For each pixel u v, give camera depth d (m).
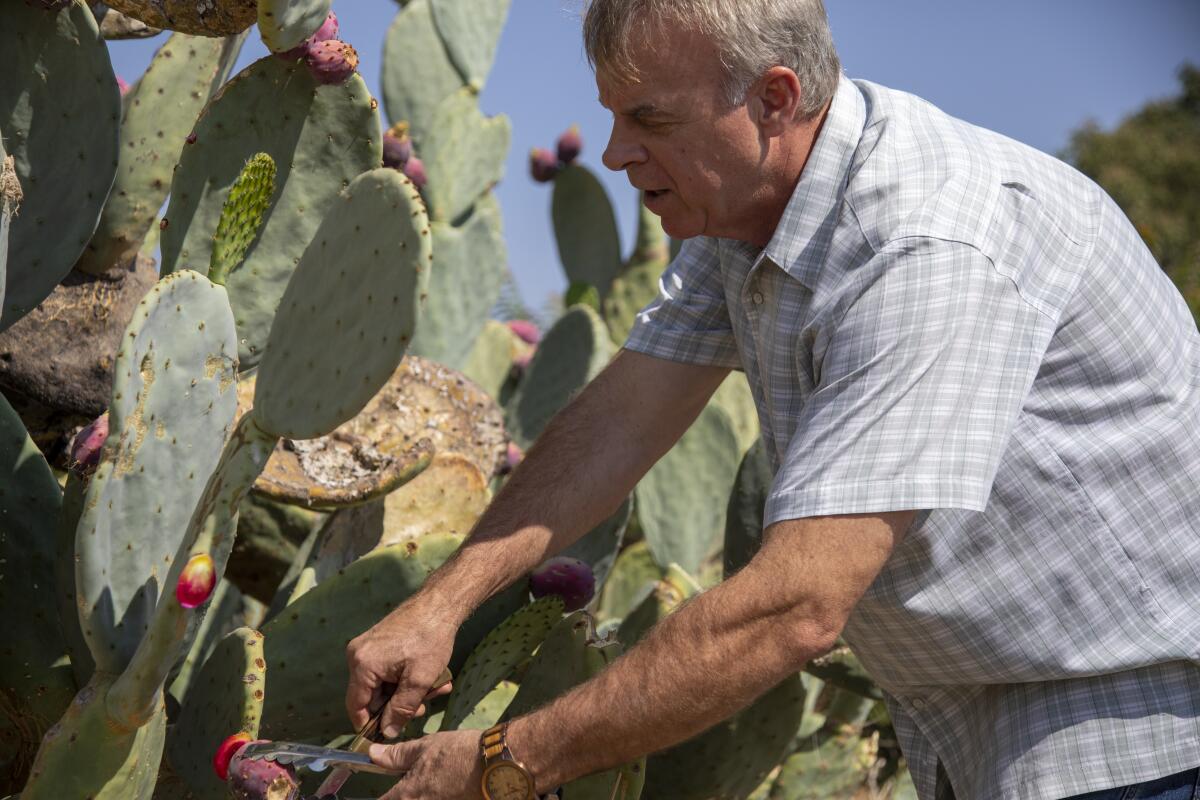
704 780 2.42
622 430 2.00
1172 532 1.62
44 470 1.98
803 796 3.10
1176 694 1.62
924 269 1.48
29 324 2.32
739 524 2.65
